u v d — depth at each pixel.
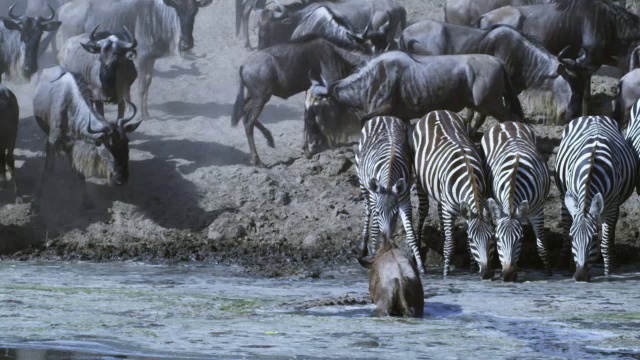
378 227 14.91
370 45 20.38
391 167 14.70
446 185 14.59
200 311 11.56
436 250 16.12
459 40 20.36
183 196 18.02
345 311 11.63
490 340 10.06
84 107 17.34
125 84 20.19
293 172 18.78
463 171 14.39
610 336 10.32
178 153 19.50
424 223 16.72
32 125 20.88
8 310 11.48
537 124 20.73
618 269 15.45
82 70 20.17
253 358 9.17
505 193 14.33
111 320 10.95
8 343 9.73
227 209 17.66
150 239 16.97
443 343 9.89
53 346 9.61
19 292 12.82
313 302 12.03
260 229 17.25
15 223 17.20
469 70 18.30
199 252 16.41
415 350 9.56
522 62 19.53
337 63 19.39
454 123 15.62
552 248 16.06
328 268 15.43
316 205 17.77
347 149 19.47
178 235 17.14
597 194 14.15
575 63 19.03
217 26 27.06
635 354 9.50
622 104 18.92
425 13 27.33
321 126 19.19
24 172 18.89
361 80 18.55
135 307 11.80
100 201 17.98
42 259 16.17
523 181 14.35
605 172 14.55
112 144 17.12
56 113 17.47
